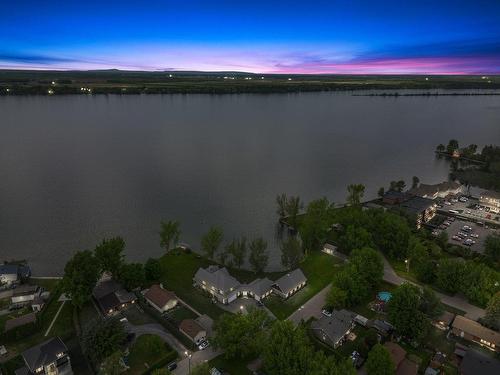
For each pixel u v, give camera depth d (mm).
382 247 132500
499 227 153750
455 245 135500
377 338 87688
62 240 150250
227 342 83688
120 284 109375
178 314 101188
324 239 134750
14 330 90875
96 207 182500
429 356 85812
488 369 77125
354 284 101688
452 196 188875
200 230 160125
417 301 90562
